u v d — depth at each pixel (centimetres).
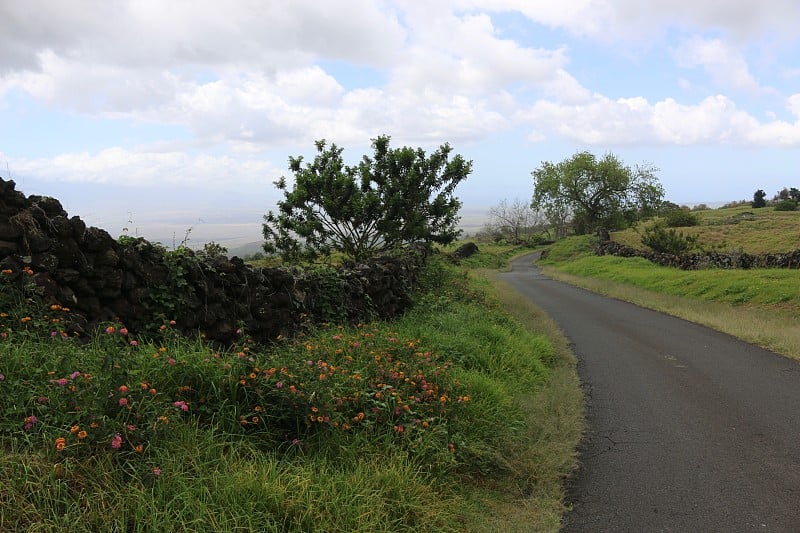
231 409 399
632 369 882
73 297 459
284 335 677
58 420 314
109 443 311
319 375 445
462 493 425
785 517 399
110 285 487
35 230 442
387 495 372
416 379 541
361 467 391
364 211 1477
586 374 849
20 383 334
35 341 398
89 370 362
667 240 3638
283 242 1524
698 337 1180
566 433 571
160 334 505
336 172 1491
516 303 1653
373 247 1548
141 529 277
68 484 287
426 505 379
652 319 1466
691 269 2830
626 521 394
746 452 527
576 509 413
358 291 912
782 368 886
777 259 2398
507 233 8688
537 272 3988
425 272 1545
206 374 409
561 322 1407
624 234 5844
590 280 2714
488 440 515
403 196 1552
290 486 338
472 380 623
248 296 634
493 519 393
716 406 680
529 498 430
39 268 440
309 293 779
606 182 7200
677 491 443
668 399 711
